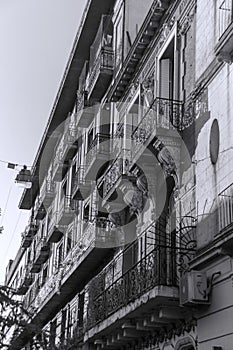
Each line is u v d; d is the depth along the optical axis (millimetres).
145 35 18047
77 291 24828
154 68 17641
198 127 13945
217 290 11953
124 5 21469
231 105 12375
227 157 12234
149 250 16203
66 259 25938
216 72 13367
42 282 32562
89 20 24781
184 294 12375
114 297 16250
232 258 11516
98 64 22344
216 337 11758
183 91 15375
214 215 12398
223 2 13188
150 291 13234
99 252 20766
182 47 15812
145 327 14883
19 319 9156
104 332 17234
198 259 12523
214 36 13625
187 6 15734
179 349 13539
